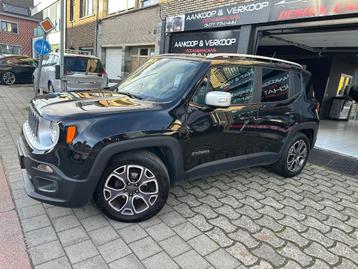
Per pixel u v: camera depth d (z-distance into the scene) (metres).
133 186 2.84
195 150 3.14
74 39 17.67
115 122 2.63
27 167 2.68
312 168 5.06
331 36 6.78
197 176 3.27
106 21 13.68
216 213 3.23
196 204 3.40
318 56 10.28
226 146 3.42
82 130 2.53
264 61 3.92
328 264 2.54
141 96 3.29
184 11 8.84
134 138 2.69
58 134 2.51
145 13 10.82
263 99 3.78
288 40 7.86
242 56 3.62
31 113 3.15
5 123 6.55
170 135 2.87
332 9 5.11
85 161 2.53
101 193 2.75
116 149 2.62
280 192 3.91
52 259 2.35
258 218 3.20
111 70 13.91
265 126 3.78
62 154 2.51
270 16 6.14
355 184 4.45
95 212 3.05
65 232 2.70
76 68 9.09
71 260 2.36
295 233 2.97
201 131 3.13
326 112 11.41
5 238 2.55
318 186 4.24
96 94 3.43
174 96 3.04
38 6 25.16
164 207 3.28
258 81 3.70
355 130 9.58
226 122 3.34
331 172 4.93
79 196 2.59
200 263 2.43
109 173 2.73
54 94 3.52
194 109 3.07
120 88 3.79
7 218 2.84
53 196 2.59
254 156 3.79
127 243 2.61
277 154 4.11
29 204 3.11
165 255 2.50
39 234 2.64
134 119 2.72
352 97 12.52
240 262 2.48
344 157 5.87
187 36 8.71
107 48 14.05
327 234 3.00
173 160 2.98
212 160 3.35
